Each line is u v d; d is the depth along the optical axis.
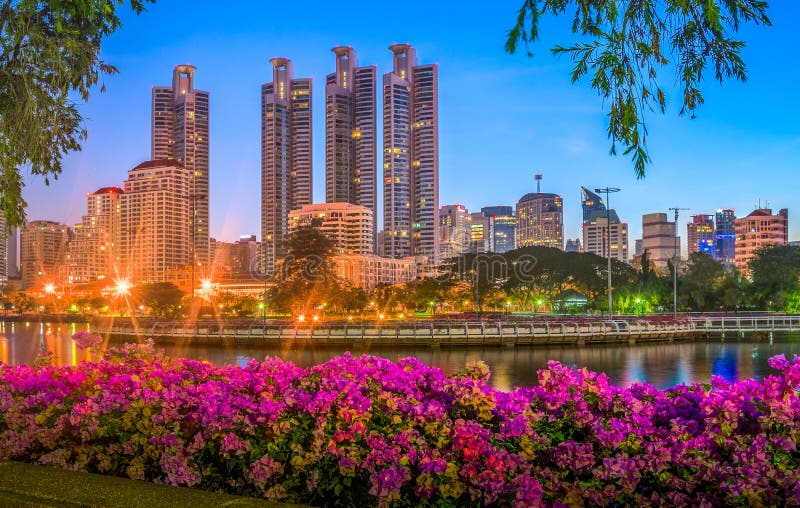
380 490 6.76
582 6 6.32
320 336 64.25
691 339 71.19
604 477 6.57
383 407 8.16
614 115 6.27
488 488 6.61
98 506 6.65
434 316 124.00
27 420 9.43
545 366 47.88
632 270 128.75
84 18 12.11
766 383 7.27
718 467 6.42
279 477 7.61
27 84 11.59
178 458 7.98
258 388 8.91
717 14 5.83
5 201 12.11
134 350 11.83
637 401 7.86
